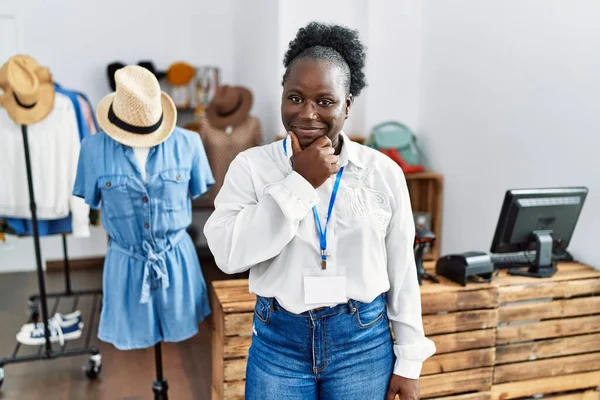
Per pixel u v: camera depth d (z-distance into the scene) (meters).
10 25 4.86
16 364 3.26
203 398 2.91
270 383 1.24
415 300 1.30
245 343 2.19
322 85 1.12
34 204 2.88
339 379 1.23
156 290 2.22
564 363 2.57
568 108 2.84
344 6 4.21
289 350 1.23
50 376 3.13
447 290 2.32
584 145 2.74
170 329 2.28
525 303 2.48
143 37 5.23
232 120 4.44
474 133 3.64
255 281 1.24
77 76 5.11
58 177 3.04
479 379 2.42
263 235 1.11
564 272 2.62
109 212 2.17
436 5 4.02
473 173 3.67
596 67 2.65
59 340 3.44
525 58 3.13
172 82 5.04
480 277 2.49
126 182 2.12
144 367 3.27
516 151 3.23
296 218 1.10
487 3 3.44
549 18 2.94
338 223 1.20
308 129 1.15
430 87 4.16
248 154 1.24
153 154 2.17
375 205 1.22
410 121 4.39
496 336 2.45
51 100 2.95
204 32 5.41
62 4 4.95
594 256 2.72
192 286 2.31
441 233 4.10
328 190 1.21
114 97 2.13
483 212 3.57
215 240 1.16
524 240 2.51
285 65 1.30
